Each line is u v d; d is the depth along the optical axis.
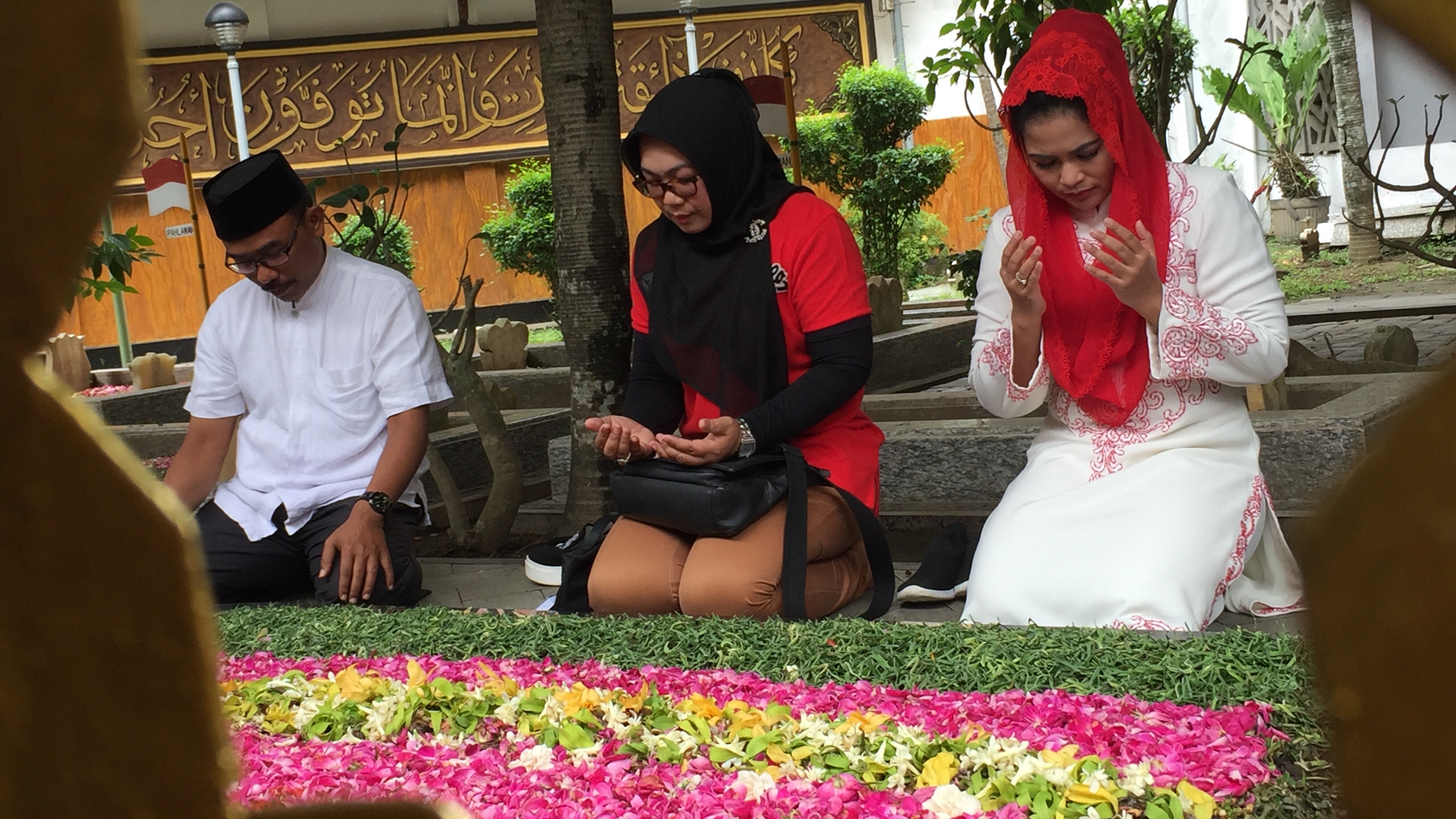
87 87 0.19
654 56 16.88
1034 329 2.88
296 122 16.12
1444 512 0.18
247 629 3.02
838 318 3.19
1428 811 0.19
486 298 16.95
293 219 3.49
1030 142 2.80
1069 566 2.77
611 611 3.17
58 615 0.21
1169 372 2.76
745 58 17.00
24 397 0.20
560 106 4.20
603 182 4.22
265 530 3.63
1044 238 2.94
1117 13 6.24
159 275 15.98
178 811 0.22
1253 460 2.90
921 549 4.12
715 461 3.05
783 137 7.39
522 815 1.78
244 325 3.68
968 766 1.81
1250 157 15.20
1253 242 2.86
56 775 0.22
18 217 0.19
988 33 5.29
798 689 2.26
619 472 3.16
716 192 3.20
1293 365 5.47
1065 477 2.96
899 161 12.79
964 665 2.29
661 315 3.36
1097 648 2.29
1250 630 2.65
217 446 3.76
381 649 2.79
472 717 2.22
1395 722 0.19
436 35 16.34
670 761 1.96
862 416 3.37
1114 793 1.65
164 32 15.73
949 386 8.50
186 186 9.12
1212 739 1.81
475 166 16.75
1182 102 15.41
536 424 6.07
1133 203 2.80
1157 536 2.74
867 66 17.09
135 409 8.54
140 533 0.21
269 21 16.05
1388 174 12.41
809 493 3.16
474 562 4.24
